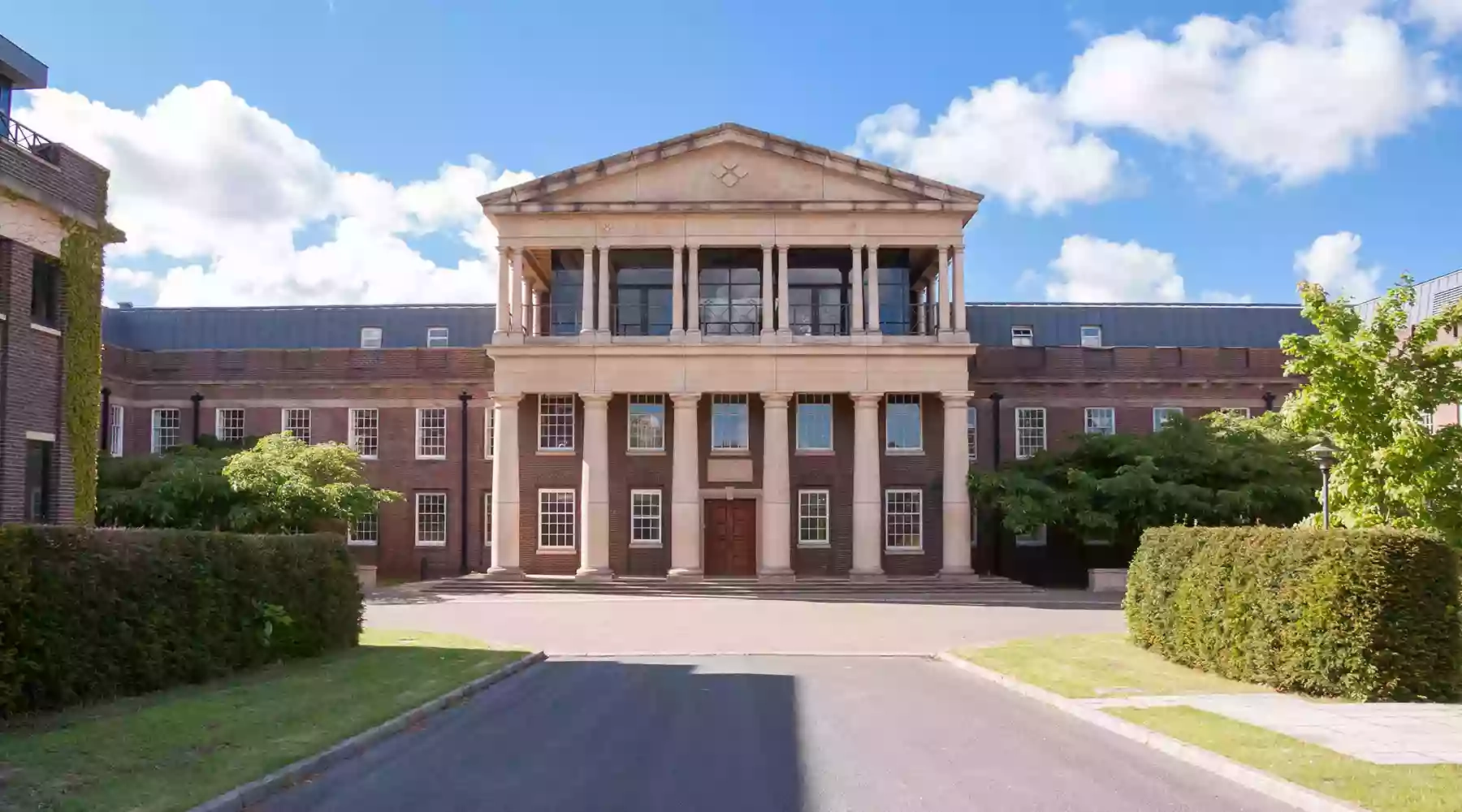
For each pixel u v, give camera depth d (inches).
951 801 427.2
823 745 551.5
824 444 1913.1
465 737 575.5
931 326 2116.1
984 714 655.8
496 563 1817.2
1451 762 479.8
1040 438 2033.7
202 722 556.7
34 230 935.7
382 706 635.5
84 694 605.0
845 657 987.3
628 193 1865.2
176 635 690.8
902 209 1847.9
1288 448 1758.1
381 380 2062.0
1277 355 2047.2
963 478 1831.9
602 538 1819.6
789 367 1846.7
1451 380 891.4
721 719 632.4
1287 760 483.5
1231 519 1707.7
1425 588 677.3
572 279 1989.4
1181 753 520.7
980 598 1660.9
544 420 1913.1
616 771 486.3
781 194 1861.5
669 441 1909.4
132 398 2068.2
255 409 2070.6
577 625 1262.3
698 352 1841.8
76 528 608.7
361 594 988.6
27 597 562.9
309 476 1710.1
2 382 895.7
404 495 2039.9
